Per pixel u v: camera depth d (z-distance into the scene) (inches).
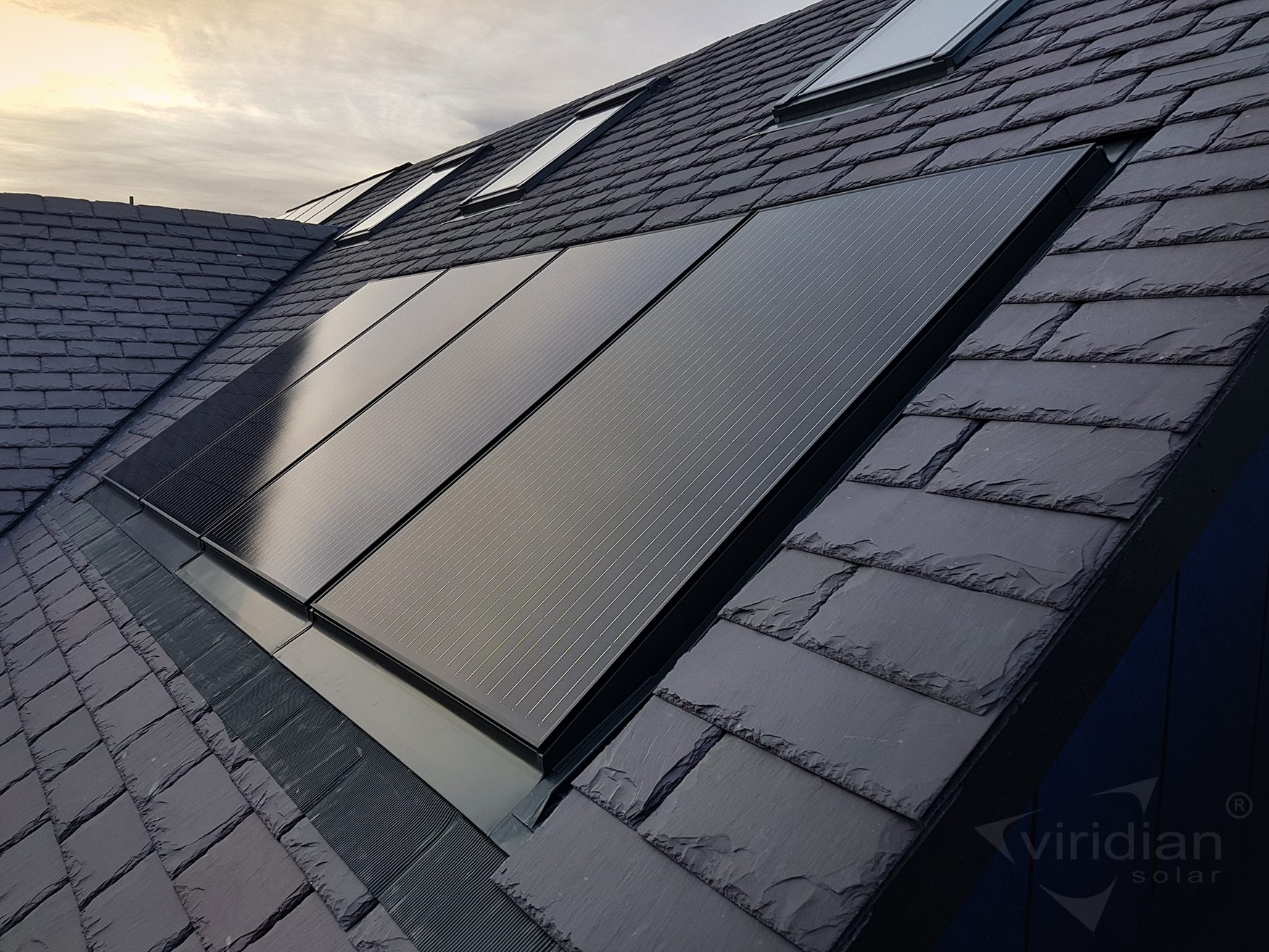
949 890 61.3
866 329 116.3
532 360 164.7
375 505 146.6
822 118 217.9
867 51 231.9
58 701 167.0
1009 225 118.2
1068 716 68.0
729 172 217.0
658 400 128.8
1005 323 101.0
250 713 126.8
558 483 123.7
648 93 387.2
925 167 154.8
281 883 97.0
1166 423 75.2
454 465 143.8
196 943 96.3
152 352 412.2
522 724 90.8
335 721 114.9
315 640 132.0
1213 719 107.8
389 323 243.1
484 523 124.9
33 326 396.2
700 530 100.4
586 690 89.4
